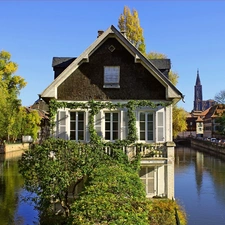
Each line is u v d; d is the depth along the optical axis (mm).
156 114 22047
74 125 22047
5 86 60125
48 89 21875
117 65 22391
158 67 23734
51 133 21734
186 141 116062
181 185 31500
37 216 20219
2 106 56094
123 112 21984
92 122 21844
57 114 21938
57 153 16047
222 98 87812
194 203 24609
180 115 60906
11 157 53094
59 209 18906
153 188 21984
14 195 25781
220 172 39938
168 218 16516
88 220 9039
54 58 24219
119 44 22516
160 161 21359
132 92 22250
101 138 21844
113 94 22234
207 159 56281
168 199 21438
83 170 16016
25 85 64312
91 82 22297
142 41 42781
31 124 67812
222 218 20875
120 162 19438
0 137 58375
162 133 22031
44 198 15672
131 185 12258
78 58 22188
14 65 63469
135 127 21719
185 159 56312
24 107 68688
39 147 16000
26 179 15555
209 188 30062
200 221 20125
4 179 32438
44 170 15188
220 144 67250
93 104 21844
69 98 22125
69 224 9492
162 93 22219
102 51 22469
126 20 42844
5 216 20406
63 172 15445
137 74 22359
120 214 9062
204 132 139250
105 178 12914
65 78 22219
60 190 15391
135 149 21516
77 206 9930
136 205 10719
